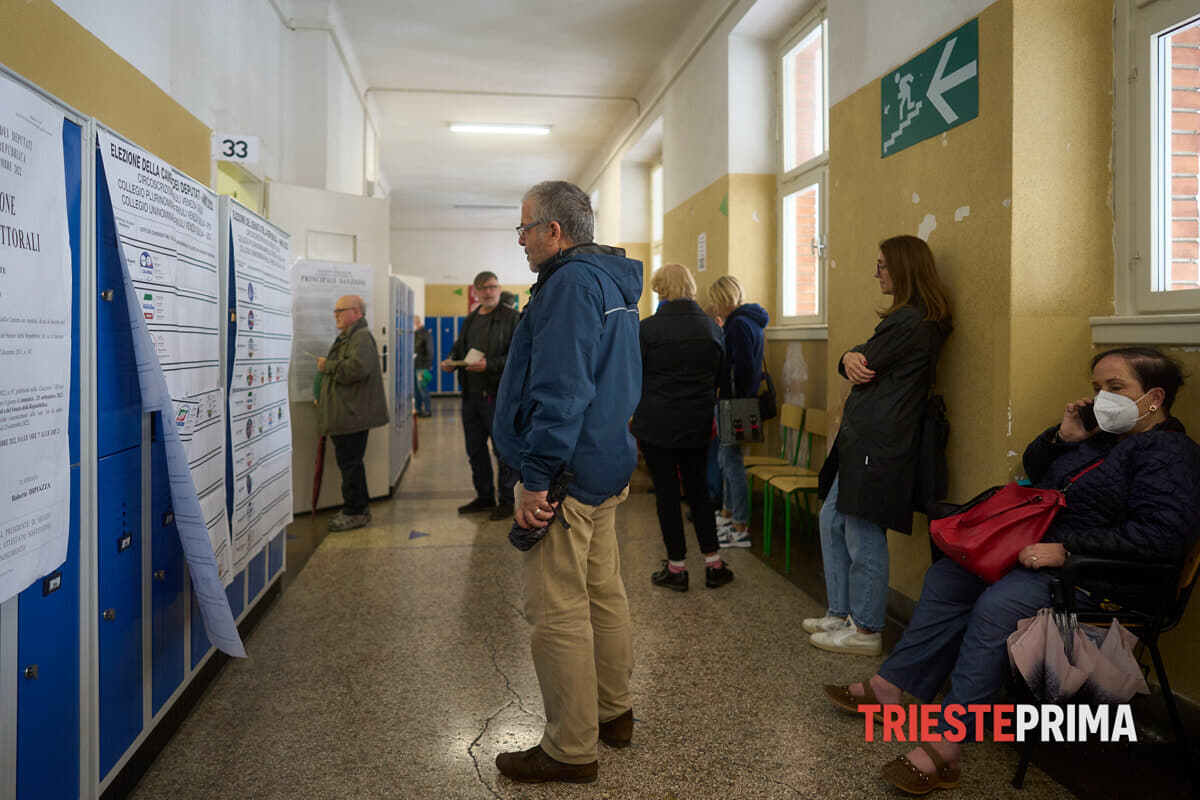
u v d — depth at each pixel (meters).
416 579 3.52
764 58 5.31
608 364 1.80
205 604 1.91
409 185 12.69
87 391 1.52
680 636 2.80
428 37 6.44
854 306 3.24
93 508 1.55
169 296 1.88
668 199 6.96
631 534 4.36
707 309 5.69
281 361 3.02
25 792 1.32
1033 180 2.28
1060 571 1.73
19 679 1.30
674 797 1.80
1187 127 2.10
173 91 3.22
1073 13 2.28
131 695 1.78
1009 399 2.30
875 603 2.58
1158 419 1.83
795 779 1.88
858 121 3.19
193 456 2.02
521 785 1.86
